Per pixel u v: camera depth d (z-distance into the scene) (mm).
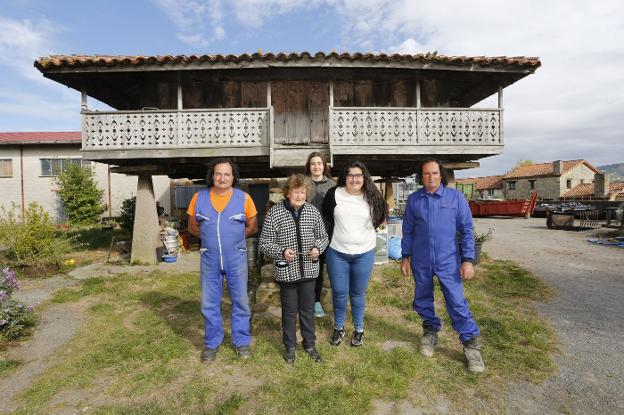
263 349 3230
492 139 7738
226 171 3006
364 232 3102
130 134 7254
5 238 6980
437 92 8977
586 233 12430
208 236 3027
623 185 29922
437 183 2994
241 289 3105
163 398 2562
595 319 4090
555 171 33375
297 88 8664
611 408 2383
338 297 3230
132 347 3400
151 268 7391
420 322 3969
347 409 2367
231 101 8586
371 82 8758
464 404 2445
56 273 7008
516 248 9242
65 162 17141
